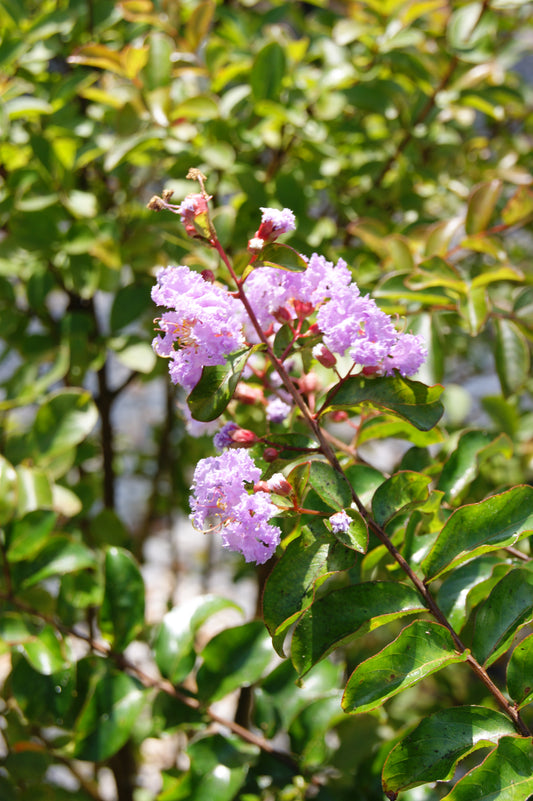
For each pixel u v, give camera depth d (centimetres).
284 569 100
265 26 154
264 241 101
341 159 151
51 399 123
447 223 124
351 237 153
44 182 129
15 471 120
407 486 103
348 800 114
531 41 179
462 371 210
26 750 122
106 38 146
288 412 108
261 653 115
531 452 139
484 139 173
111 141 132
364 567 108
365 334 101
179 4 142
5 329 137
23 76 141
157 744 192
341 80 136
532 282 124
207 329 99
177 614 116
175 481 168
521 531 101
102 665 116
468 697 141
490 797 98
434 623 100
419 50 140
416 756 99
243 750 114
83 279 129
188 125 129
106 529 140
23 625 116
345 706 99
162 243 130
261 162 163
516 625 101
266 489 100
